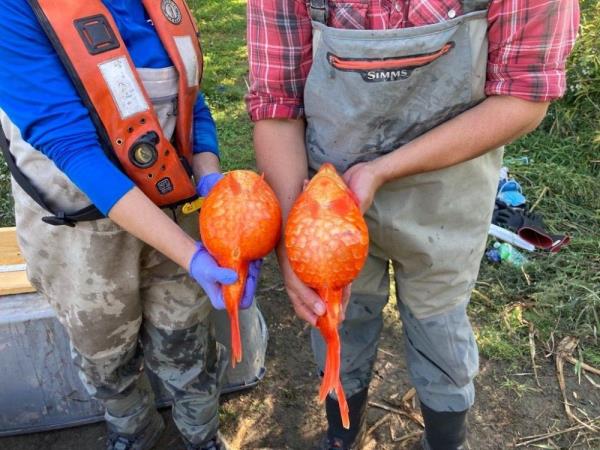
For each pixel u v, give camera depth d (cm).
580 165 389
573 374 268
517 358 275
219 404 257
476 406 256
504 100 139
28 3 133
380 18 134
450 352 184
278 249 142
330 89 146
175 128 166
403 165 142
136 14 154
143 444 231
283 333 290
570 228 346
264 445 243
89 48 139
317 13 140
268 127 161
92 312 178
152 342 200
